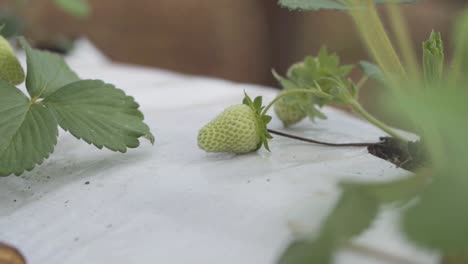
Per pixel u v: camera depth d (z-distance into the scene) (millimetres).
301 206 236
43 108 290
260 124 290
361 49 1116
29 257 255
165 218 252
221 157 294
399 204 214
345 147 303
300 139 313
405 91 221
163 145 316
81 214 267
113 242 247
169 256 234
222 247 232
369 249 217
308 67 331
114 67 590
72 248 251
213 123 289
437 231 176
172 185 268
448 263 209
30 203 283
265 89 476
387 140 317
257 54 1325
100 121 289
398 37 223
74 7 669
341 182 201
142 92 462
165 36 1207
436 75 270
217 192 257
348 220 198
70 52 734
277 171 270
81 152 315
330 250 191
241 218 240
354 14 249
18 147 278
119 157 305
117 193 273
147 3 1175
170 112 391
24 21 698
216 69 1270
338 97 299
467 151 173
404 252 214
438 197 179
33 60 312
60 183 291
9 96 290
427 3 1156
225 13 1251
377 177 262
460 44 193
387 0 223
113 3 1150
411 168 292
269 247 226
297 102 330
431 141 201
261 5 1303
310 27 1260
